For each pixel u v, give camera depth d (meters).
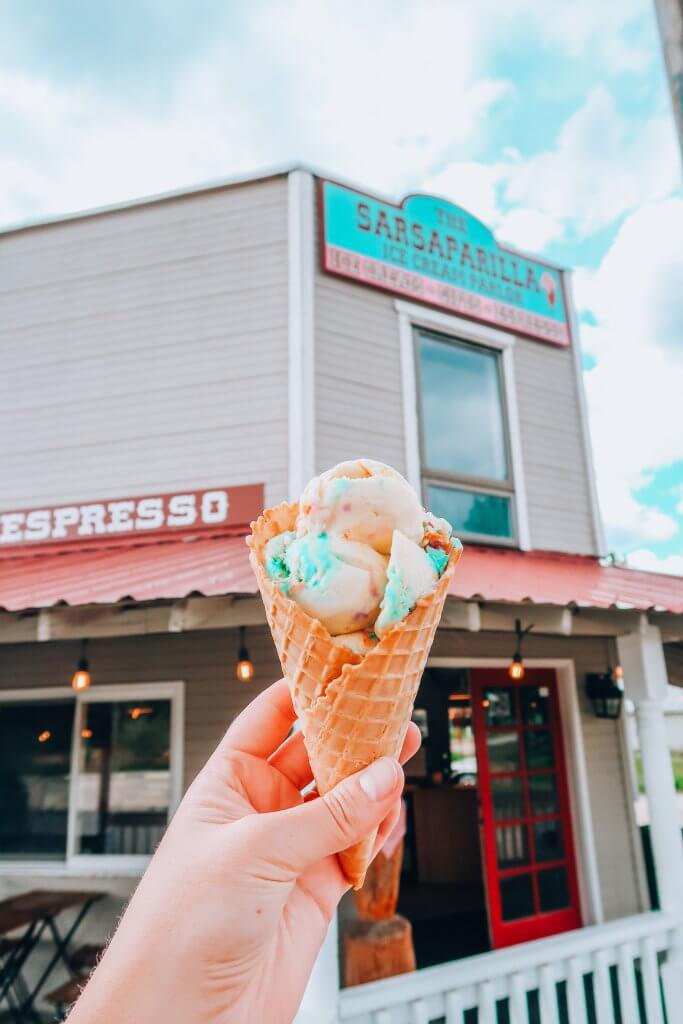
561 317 9.45
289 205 7.70
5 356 8.23
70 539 7.42
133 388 7.73
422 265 8.29
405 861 10.64
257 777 1.83
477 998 4.51
